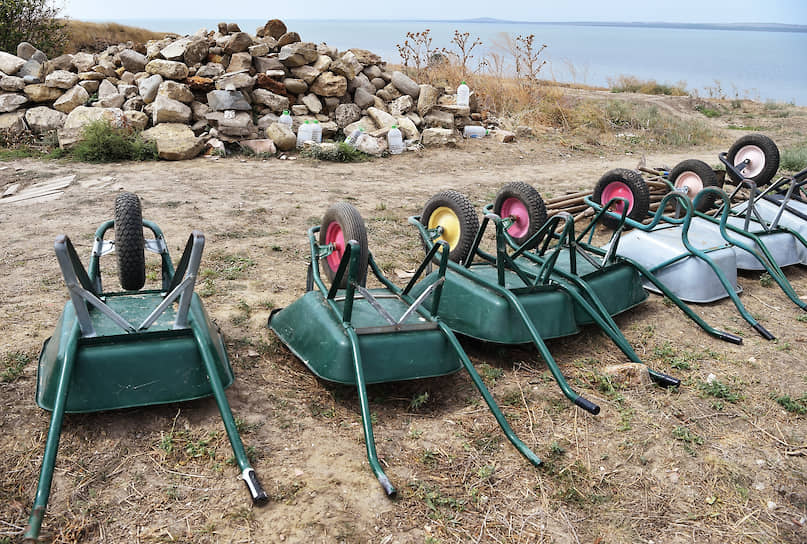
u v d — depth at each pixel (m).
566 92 22.55
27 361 3.83
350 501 2.90
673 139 17.22
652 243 5.77
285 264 6.06
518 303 4.12
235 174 10.34
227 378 3.47
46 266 5.76
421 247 6.95
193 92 12.44
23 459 3.00
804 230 6.71
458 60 18.33
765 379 4.39
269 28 13.70
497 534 2.81
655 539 2.88
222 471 3.02
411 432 3.48
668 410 3.92
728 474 3.35
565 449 3.46
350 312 3.59
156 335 3.25
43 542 2.56
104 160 10.99
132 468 3.00
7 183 9.41
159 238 3.94
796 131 20.55
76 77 12.62
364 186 10.03
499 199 6.05
